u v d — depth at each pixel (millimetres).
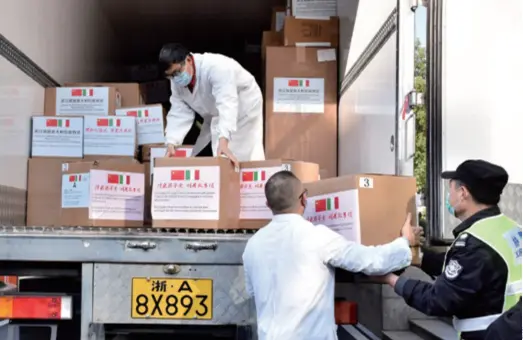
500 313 1931
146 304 2307
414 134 2648
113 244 2320
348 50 4398
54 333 2305
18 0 4066
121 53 8633
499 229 1976
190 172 2471
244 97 3332
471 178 2072
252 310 2303
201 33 8164
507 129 2598
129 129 4469
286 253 2078
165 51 2928
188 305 2307
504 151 2592
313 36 4910
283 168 2564
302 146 4828
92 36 6461
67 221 3488
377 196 2314
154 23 7688
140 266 2320
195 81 3076
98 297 2312
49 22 4816
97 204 2924
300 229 2098
